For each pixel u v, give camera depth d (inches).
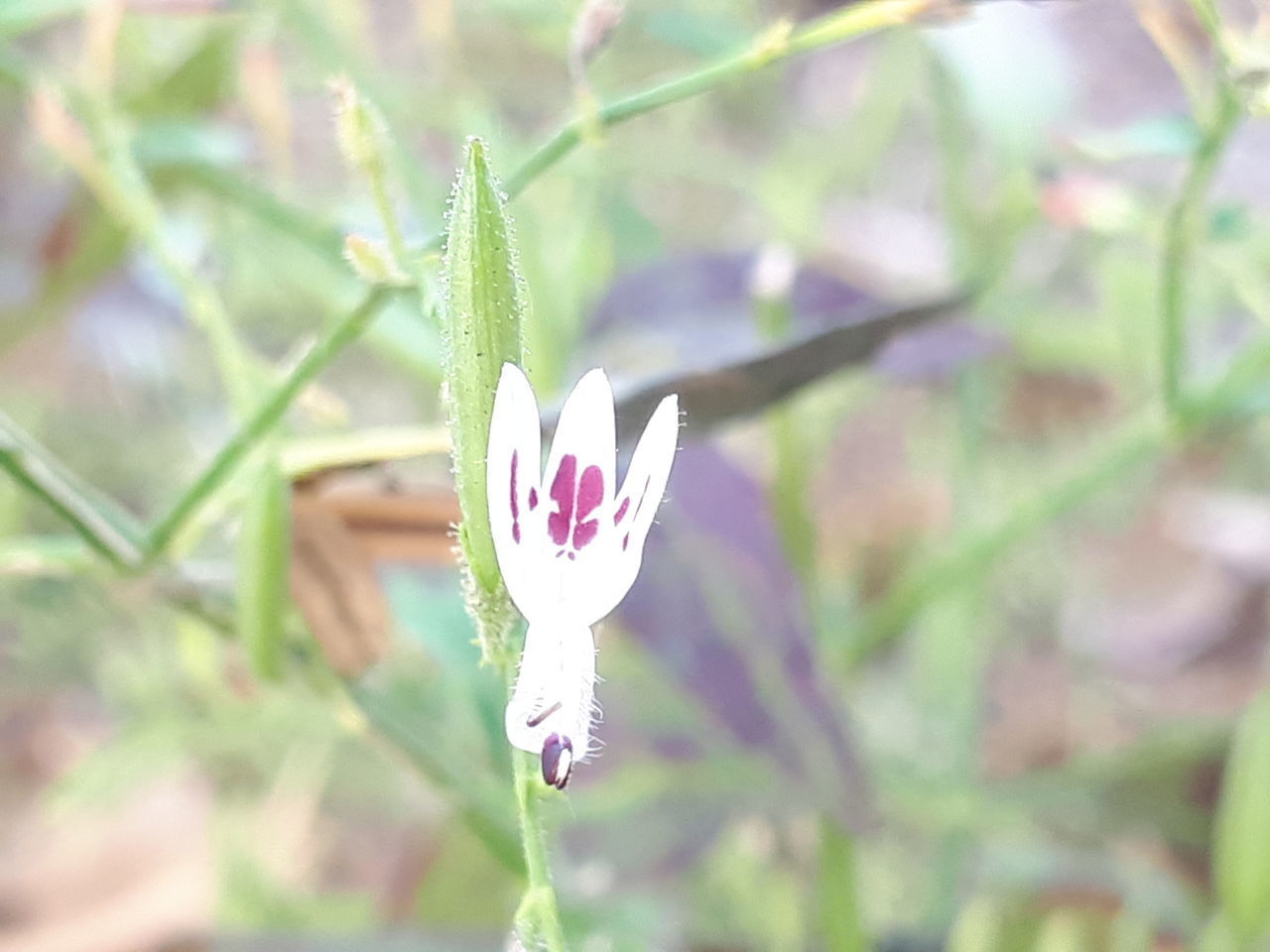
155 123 4.2
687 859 3.9
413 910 4.4
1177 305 3.8
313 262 4.9
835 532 6.4
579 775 4.1
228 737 5.3
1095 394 6.7
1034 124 3.8
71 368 6.3
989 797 4.7
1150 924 4.4
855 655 4.5
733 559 4.0
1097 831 4.8
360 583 3.2
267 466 2.8
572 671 1.8
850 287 4.3
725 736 3.9
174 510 3.0
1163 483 6.6
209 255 5.1
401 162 4.4
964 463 5.3
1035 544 6.3
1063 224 4.3
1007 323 5.2
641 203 7.3
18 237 4.9
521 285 1.8
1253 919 3.5
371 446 2.8
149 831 4.7
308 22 4.4
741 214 7.6
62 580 5.2
